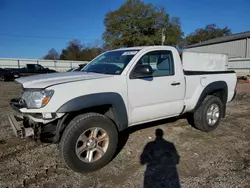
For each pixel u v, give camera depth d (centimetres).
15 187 298
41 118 307
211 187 298
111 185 304
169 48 434
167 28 5041
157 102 403
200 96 470
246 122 595
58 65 4122
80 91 318
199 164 361
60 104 302
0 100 928
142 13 4778
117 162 367
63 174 331
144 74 370
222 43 3444
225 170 342
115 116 355
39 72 2795
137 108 379
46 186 301
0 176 323
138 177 323
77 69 482
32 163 362
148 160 374
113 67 392
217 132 511
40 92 302
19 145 427
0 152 397
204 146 431
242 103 874
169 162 367
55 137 323
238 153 402
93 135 332
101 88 335
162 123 559
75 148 316
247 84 1645
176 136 479
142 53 395
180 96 437
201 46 3862
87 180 316
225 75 526
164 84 407
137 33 4781
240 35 3328
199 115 492
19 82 352
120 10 4778
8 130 510
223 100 535
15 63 3812
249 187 299
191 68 689
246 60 2542
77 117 323
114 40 4825
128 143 440
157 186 302
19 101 339
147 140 456
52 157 382
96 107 348
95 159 336
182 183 308
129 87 365
